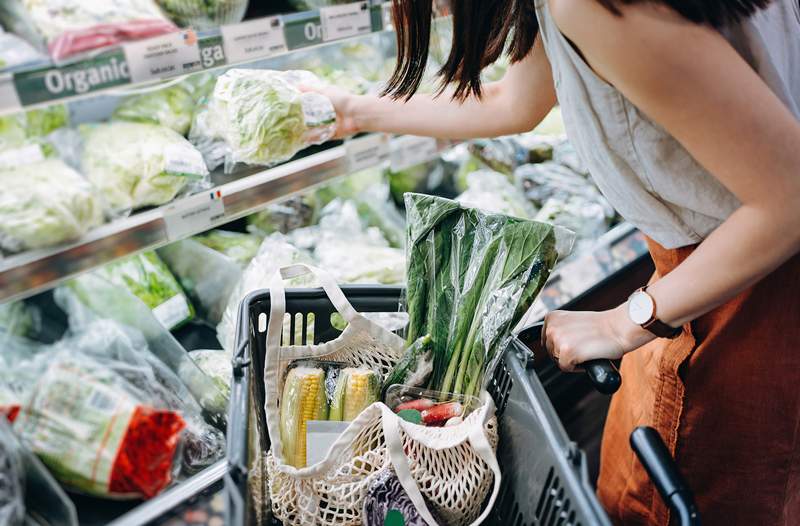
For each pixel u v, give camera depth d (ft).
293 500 2.97
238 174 4.17
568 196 6.12
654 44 2.34
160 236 3.60
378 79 5.42
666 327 3.01
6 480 2.79
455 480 2.91
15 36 2.86
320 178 4.36
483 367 3.23
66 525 2.96
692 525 2.41
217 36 3.36
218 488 3.11
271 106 4.15
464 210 3.43
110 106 3.87
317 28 3.82
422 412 3.22
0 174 3.13
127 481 3.03
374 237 5.74
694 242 3.31
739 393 3.57
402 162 4.86
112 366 3.38
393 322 3.91
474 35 3.03
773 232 2.59
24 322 3.47
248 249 5.12
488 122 4.26
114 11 3.03
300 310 3.43
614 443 4.65
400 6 3.17
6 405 3.08
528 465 2.82
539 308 4.78
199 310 4.82
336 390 3.25
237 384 2.72
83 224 3.21
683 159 2.90
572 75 2.77
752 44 2.79
